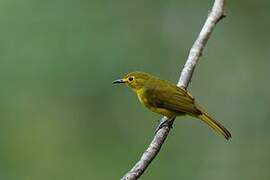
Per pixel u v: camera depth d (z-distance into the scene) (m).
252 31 18.38
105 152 16.47
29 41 15.30
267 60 18.30
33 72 15.37
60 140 16.22
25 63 15.34
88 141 16.41
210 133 16.94
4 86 15.35
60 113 16.05
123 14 16.62
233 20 18.41
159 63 17.12
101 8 16.06
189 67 9.73
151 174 16.23
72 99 15.91
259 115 17.64
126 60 16.41
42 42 15.37
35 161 16.08
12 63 15.27
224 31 18.45
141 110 16.52
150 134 16.59
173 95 9.65
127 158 16.44
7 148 15.91
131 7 16.77
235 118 17.75
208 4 17.47
